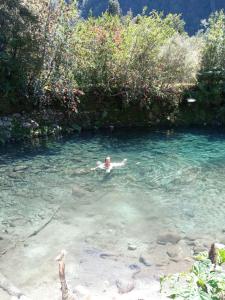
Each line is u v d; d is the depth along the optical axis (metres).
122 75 20.31
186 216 10.43
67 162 14.48
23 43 17.45
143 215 10.41
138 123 20.67
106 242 9.02
